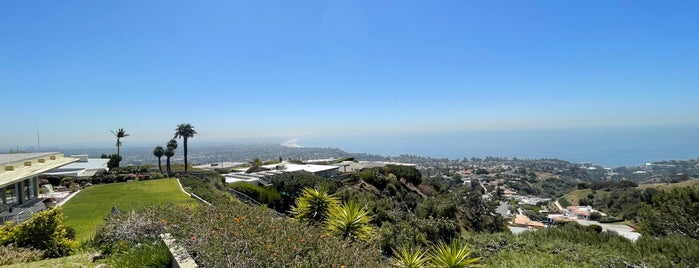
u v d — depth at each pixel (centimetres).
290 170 4247
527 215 5825
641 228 1683
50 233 796
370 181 3425
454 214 2070
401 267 604
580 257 964
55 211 827
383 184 3466
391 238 1047
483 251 1057
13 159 2217
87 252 745
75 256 702
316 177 2706
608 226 3869
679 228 1518
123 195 2172
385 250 1007
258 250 390
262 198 2462
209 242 438
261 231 459
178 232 534
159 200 1911
